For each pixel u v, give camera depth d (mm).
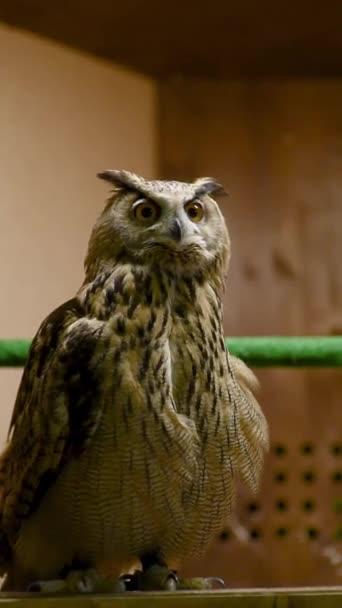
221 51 9117
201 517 5414
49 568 5523
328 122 9352
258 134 9328
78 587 5035
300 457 8758
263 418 5691
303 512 8664
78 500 5262
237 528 8617
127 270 5414
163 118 9383
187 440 5164
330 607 4348
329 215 9156
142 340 5215
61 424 5207
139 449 5137
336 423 8789
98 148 9258
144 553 5500
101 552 5418
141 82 9469
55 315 5520
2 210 8820
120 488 5191
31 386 5430
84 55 9320
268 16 8578
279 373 8852
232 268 9039
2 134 8898
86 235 9156
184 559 5664
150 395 5137
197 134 9336
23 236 8859
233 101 9391
